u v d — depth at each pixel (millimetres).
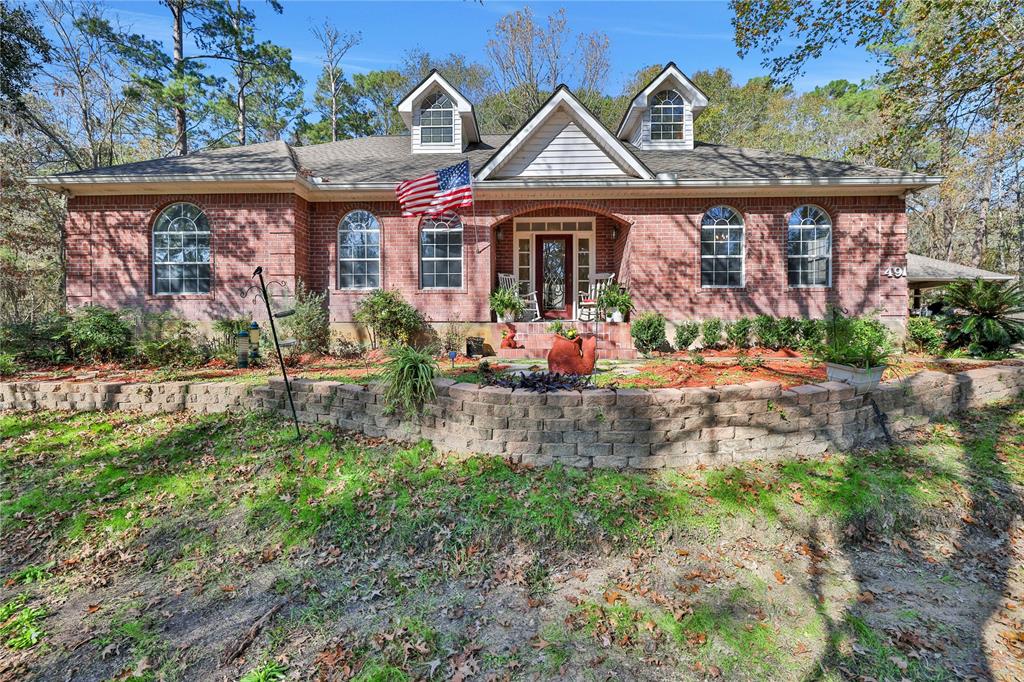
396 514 4262
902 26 11578
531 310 12773
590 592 3457
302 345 10125
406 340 10750
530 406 4910
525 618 3244
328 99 31859
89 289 10984
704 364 7594
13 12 15633
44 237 19516
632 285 11406
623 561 3746
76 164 19156
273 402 6516
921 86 11031
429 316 11547
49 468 5285
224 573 3760
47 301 20953
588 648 2998
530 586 3535
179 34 20312
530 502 4262
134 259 10992
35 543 4102
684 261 11320
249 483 4969
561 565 3727
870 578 3676
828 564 3773
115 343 9273
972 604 3428
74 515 4457
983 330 8734
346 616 3305
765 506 4254
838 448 5266
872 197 11109
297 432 5895
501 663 2887
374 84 33438
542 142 11609
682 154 13062
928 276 16703
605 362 8672
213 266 10945
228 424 6258
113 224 10992
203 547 4039
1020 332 8602
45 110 19766
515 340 10773
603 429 4820
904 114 11867
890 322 11078
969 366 7512
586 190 11109
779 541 3947
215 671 2869
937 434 5699
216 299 10945
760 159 12445
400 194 9938
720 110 31531
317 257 11703
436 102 13609
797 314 11227
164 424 6340
